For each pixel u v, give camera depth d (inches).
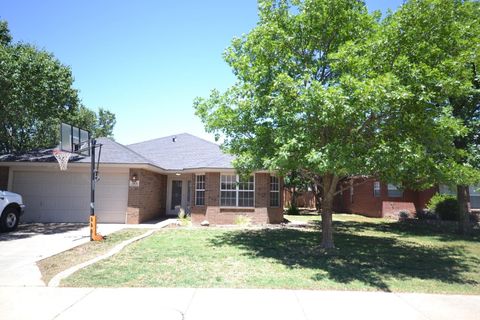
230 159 730.8
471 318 202.2
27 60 586.2
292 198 1058.7
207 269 309.0
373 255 396.8
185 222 692.1
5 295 229.8
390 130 347.3
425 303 228.7
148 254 369.4
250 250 408.2
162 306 211.2
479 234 600.4
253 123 418.3
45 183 673.0
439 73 308.8
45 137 1182.3
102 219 662.5
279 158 336.2
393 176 369.1
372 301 230.5
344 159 308.2
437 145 336.5
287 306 216.1
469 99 545.0
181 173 803.4
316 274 300.0
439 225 697.6
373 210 933.8
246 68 422.0
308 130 348.5
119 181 671.1
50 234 513.3
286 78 344.5
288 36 410.3
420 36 337.7
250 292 242.8
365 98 294.2
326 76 431.8
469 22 383.2
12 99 589.0
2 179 666.2
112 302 217.3
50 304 212.8
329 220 431.2
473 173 406.0
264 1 429.1
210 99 457.4
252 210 704.4
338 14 402.9
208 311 204.1
